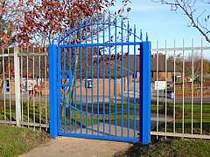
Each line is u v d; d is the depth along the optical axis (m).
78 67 9.30
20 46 10.73
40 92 9.06
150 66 6.69
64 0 10.57
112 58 8.99
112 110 14.73
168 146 6.15
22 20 11.98
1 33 11.82
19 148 6.81
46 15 10.64
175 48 6.54
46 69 8.45
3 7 12.26
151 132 6.77
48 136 7.71
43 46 9.95
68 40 8.43
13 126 8.23
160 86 6.89
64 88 7.91
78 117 10.81
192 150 5.85
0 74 10.85
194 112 13.23
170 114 12.70
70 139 7.60
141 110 6.81
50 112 7.73
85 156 6.45
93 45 7.34
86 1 10.42
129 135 7.49
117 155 6.38
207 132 6.80
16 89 8.30
